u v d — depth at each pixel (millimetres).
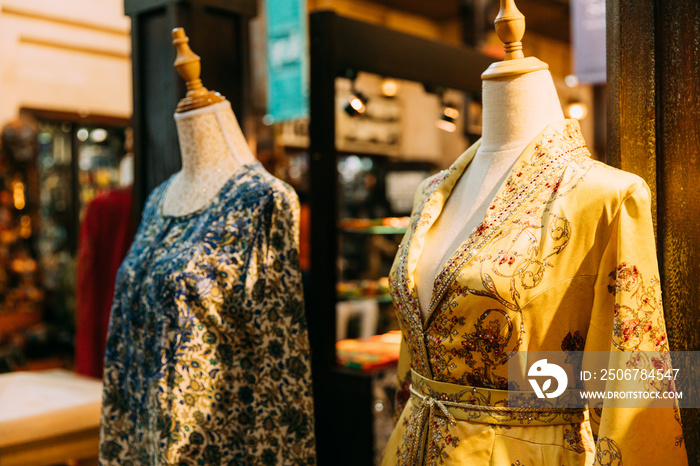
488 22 6008
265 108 5020
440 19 6590
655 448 968
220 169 1670
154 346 1549
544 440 1042
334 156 2449
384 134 5230
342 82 4934
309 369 1588
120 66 5270
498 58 3498
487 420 1064
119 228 2969
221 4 2100
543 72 1170
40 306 4824
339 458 2422
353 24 2594
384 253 4074
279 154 4488
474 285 1055
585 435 1061
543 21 6523
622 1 1317
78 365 3002
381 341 2990
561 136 1115
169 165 2113
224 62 2131
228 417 1545
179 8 2035
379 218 4262
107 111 5195
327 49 2453
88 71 5062
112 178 5465
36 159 4785
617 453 951
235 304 1540
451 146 5926
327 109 2451
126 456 1681
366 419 2340
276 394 1551
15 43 4598
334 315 2459
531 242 1042
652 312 985
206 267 1524
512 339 1037
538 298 1027
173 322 1504
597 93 7461
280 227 1574
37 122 4883
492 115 1199
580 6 3807
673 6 1276
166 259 1573
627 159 1313
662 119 1289
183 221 1656
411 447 1153
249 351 1573
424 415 1146
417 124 5664
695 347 1274
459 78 3242
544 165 1095
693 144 1268
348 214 4793
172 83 2082
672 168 1284
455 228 1188
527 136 1164
